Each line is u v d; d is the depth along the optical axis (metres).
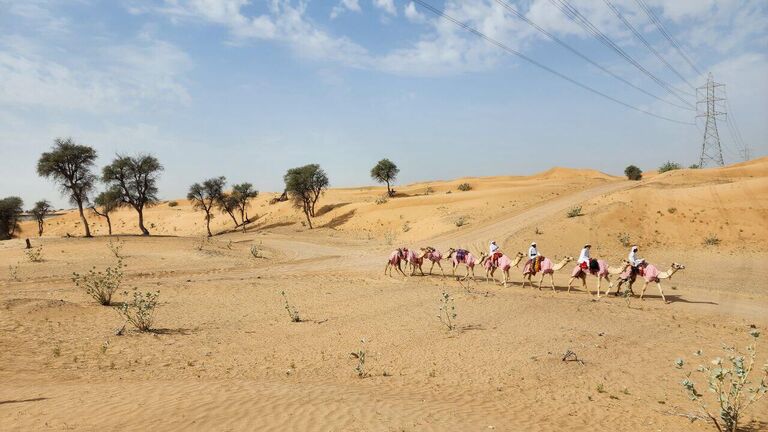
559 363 12.97
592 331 16.33
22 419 7.69
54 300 19.88
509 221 52.09
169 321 18.34
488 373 12.26
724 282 24.98
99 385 10.25
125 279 29.02
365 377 11.90
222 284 26.55
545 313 19.11
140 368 12.38
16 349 13.61
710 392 10.79
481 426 8.20
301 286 26.44
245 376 11.81
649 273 22.34
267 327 17.56
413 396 10.10
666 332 16.23
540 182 110.12
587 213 45.66
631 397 10.53
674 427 8.73
